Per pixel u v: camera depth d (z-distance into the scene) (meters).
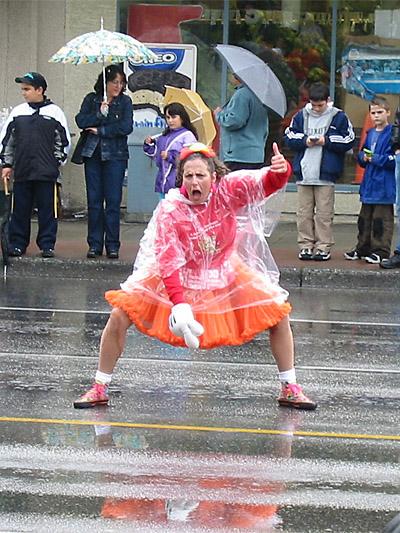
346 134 17.42
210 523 7.24
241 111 17.55
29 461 8.38
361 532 7.14
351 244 19.59
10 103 22.20
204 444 8.91
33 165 17.20
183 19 21.77
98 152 17.34
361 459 8.62
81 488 7.82
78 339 12.67
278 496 7.75
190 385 10.76
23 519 7.24
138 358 11.84
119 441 8.93
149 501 7.60
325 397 10.44
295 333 13.41
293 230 21.30
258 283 9.72
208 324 9.56
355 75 21.66
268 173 9.59
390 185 17.30
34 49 22.02
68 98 22.14
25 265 17.45
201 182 9.41
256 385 10.81
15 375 10.95
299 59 21.69
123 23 21.92
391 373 11.45
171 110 16.69
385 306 15.58
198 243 9.47
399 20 21.44
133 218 21.44
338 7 21.53
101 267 17.31
